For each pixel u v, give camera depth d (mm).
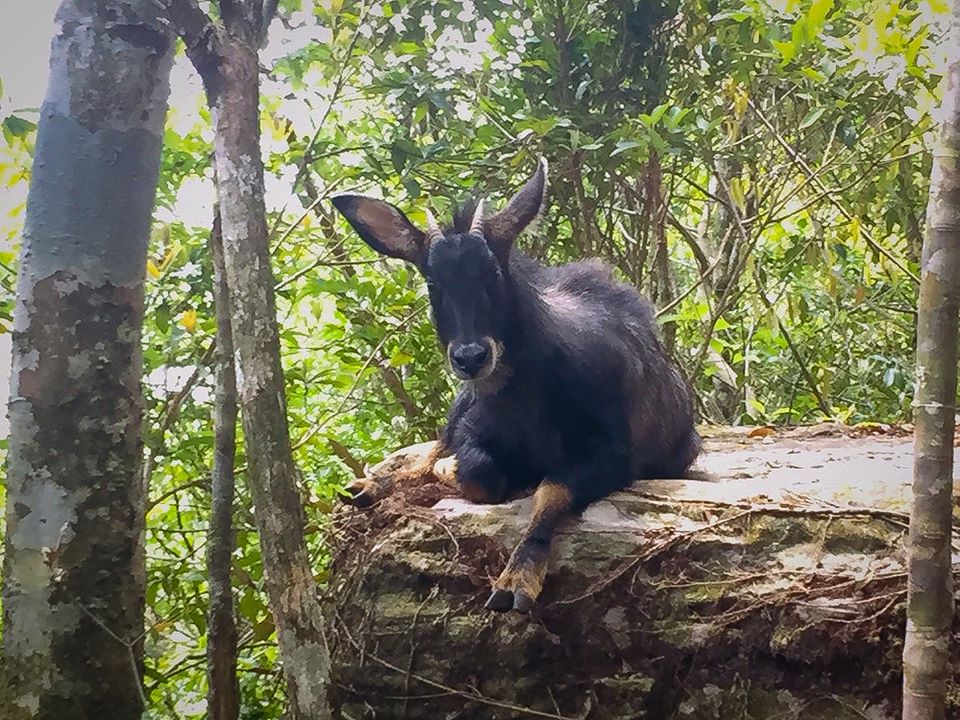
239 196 1217
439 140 2504
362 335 2361
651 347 2002
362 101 2619
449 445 1988
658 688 1547
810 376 3207
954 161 1042
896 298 3385
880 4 2617
